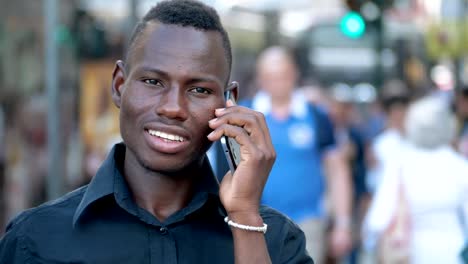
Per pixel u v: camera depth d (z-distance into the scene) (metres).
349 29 12.99
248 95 15.96
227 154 2.95
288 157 7.41
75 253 2.92
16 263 2.94
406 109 10.43
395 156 6.84
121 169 3.07
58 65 8.05
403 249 6.75
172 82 2.88
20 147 10.51
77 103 10.39
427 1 22.73
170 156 2.90
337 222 7.91
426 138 6.68
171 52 2.88
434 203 6.68
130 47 2.96
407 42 22.66
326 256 8.92
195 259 3.00
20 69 11.12
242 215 2.90
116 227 2.96
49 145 8.01
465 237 6.68
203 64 2.89
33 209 3.02
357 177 12.00
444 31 17.81
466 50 17.77
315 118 7.50
